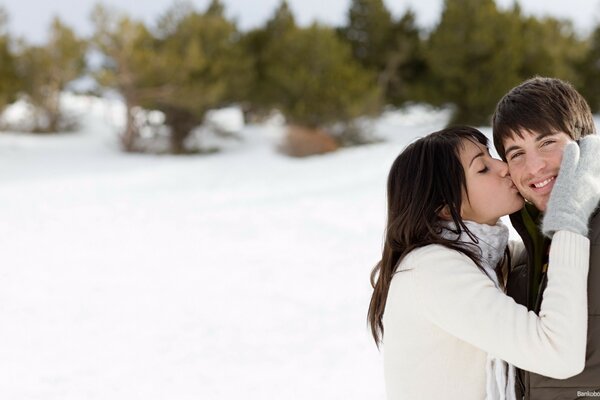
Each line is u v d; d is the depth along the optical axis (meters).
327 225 9.94
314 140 23.48
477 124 26.58
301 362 4.55
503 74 25.55
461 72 26.16
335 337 5.02
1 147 25.52
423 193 1.58
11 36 28.58
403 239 1.62
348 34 31.25
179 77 26.94
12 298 6.42
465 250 1.54
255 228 10.03
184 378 4.36
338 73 26.56
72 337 5.25
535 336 1.38
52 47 28.83
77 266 7.83
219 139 29.42
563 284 1.37
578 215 1.41
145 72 26.14
